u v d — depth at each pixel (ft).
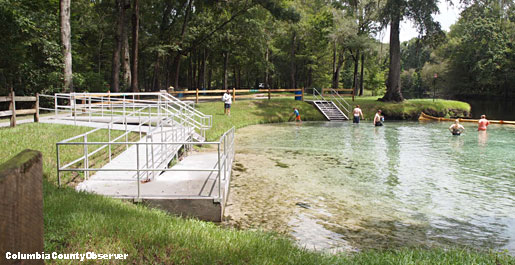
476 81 236.84
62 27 78.07
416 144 67.36
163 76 213.46
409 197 32.78
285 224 24.97
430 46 136.05
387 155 55.06
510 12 135.85
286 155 53.78
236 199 30.71
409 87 336.29
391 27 141.38
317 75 252.01
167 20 143.64
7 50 71.41
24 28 70.38
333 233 23.65
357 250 20.86
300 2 198.80
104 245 14.48
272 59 233.14
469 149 61.62
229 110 101.50
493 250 21.35
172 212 24.41
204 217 24.62
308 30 197.47
